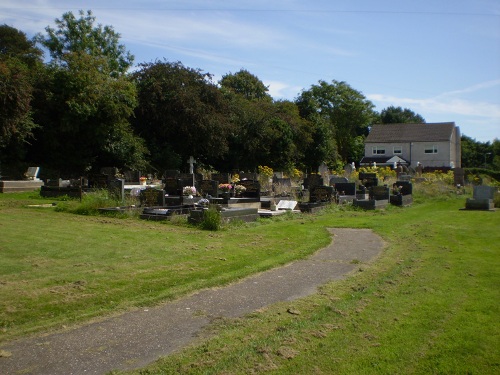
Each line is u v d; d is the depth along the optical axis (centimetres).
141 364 507
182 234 1323
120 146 3644
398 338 572
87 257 989
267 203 2119
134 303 709
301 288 817
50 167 3459
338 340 566
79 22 4650
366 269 955
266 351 531
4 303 679
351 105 8075
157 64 4284
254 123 4781
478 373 480
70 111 3250
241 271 918
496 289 791
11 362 508
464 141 10169
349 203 2305
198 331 605
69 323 624
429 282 841
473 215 1953
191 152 4462
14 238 1154
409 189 2672
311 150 5925
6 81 2786
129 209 1694
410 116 11344
